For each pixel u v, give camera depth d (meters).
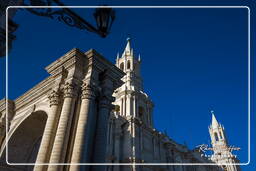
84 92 20.81
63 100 21.59
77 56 22.44
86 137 18.47
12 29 8.08
